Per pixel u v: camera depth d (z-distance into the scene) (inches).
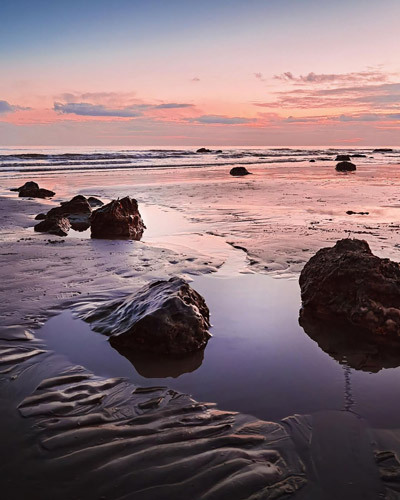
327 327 212.7
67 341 191.0
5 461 113.8
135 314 200.1
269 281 280.7
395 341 196.9
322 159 2036.2
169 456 116.1
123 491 103.7
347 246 242.2
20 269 300.0
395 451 119.6
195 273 296.2
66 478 107.7
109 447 119.8
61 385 154.8
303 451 119.3
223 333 202.7
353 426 131.2
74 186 900.0
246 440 123.6
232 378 162.2
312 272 238.2
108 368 168.9
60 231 455.8
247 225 470.6
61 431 127.2
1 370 164.2
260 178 1061.1
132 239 417.4
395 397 149.4
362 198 683.4
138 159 1892.2
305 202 645.3
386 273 219.5
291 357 180.1
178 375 164.4
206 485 105.9
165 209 597.0
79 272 294.7
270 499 102.0
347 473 111.0
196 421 133.3
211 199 689.6
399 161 1878.7
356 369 170.7
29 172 1247.5
